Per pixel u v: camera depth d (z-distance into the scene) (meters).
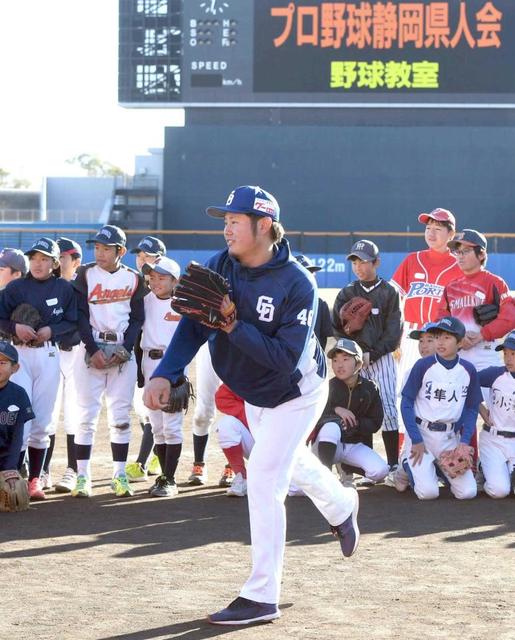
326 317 9.14
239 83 48.31
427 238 9.92
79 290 8.46
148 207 51.00
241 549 6.54
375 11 47.38
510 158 48.69
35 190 67.06
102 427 13.02
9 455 7.94
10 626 4.80
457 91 47.50
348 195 49.16
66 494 8.69
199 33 48.19
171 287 8.89
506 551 6.50
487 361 9.15
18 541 6.75
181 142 49.72
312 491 5.44
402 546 6.64
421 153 48.94
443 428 8.54
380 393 9.57
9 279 8.66
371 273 9.53
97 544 6.67
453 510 7.96
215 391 9.02
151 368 9.00
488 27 47.09
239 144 49.47
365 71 47.78
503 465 8.62
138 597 5.36
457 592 5.46
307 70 48.03
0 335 8.34
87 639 4.61
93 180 62.66
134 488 9.02
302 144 49.22
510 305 9.05
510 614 5.02
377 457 8.74
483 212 49.00
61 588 5.54
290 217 49.47
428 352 8.70
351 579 5.76
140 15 48.28
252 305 4.86
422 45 47.41
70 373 8.97
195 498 8.49
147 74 48.62
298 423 5.06
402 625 4.82
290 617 4.99
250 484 5.04
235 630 4.77
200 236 48.44
